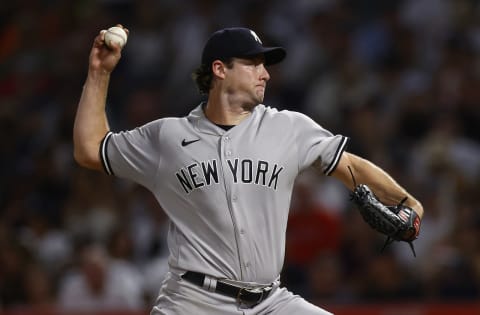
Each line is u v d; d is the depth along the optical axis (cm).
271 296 2020
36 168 4931
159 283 3875
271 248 1986
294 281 3806
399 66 4875
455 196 3959
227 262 1967
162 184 2025
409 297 3566
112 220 4341
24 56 5897
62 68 5688
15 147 5275
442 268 3588
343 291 3672
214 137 2006
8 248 4047
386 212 1989
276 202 1986
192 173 1984
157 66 5375
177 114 5119
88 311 3578
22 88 5691
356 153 4338
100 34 2111
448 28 4988
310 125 2041
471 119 4447
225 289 1970
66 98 5478
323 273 3703
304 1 5353
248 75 2025
